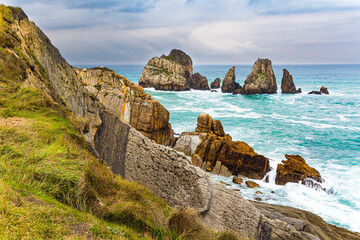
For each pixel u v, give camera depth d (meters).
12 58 9.11
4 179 3.79
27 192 3.74
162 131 32.62
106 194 5.83
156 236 5.23
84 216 3.83
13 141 4.89
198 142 28.98
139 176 10.62
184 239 5.71
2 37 9.80
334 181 24.38
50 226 3.15
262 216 9.88
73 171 4.80
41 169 4.40
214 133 31.94
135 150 11.03
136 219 5.30
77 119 8.75
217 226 9.04
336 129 46.94
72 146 6.06
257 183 25.25
